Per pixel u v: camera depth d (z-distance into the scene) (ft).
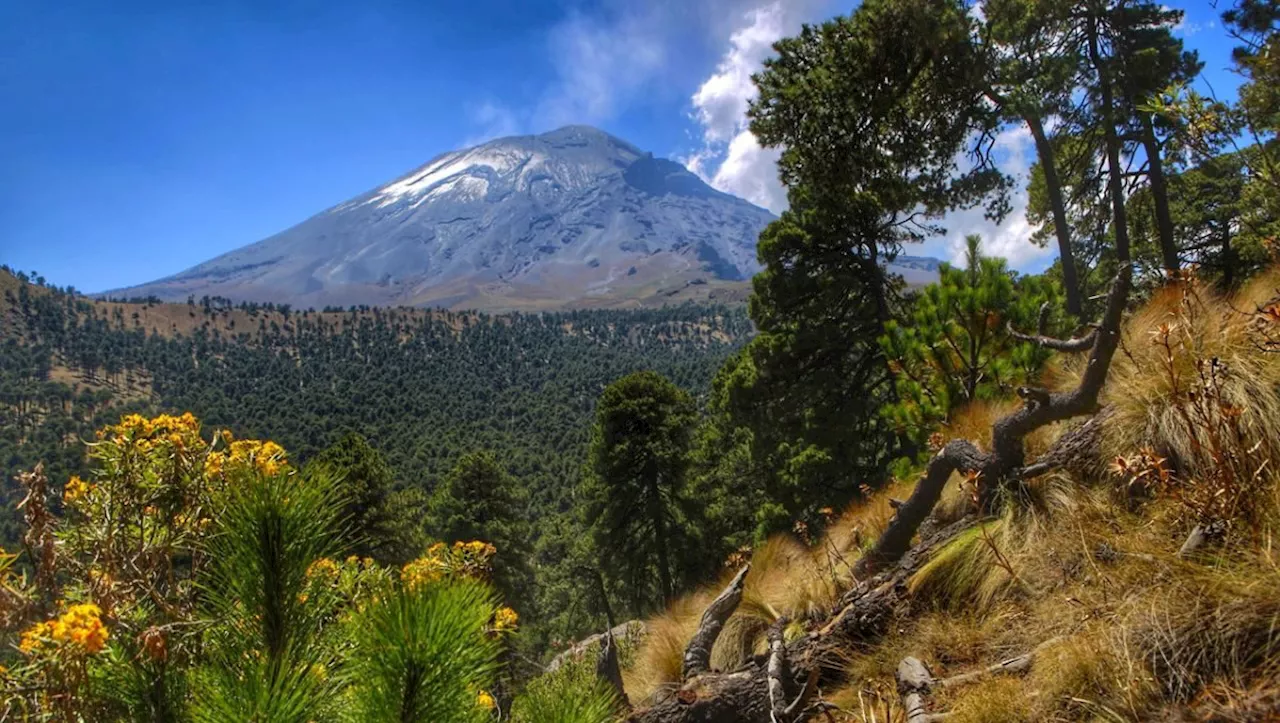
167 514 7.16
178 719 5.50
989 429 15.49
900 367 21.39
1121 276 11.59
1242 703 6.00
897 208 45.62
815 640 11.84
